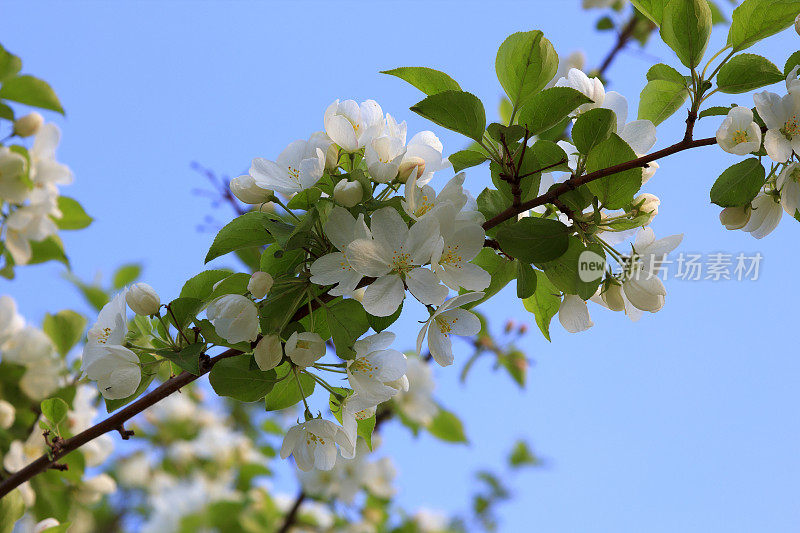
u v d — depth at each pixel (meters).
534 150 1.02
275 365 0.98
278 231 0.98
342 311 0.99
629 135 1.04
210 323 0.99
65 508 1.16
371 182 0.99
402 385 0.99
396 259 0.97
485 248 1.03
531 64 1.02
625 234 1.03
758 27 1.02
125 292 1.00
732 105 1.01
